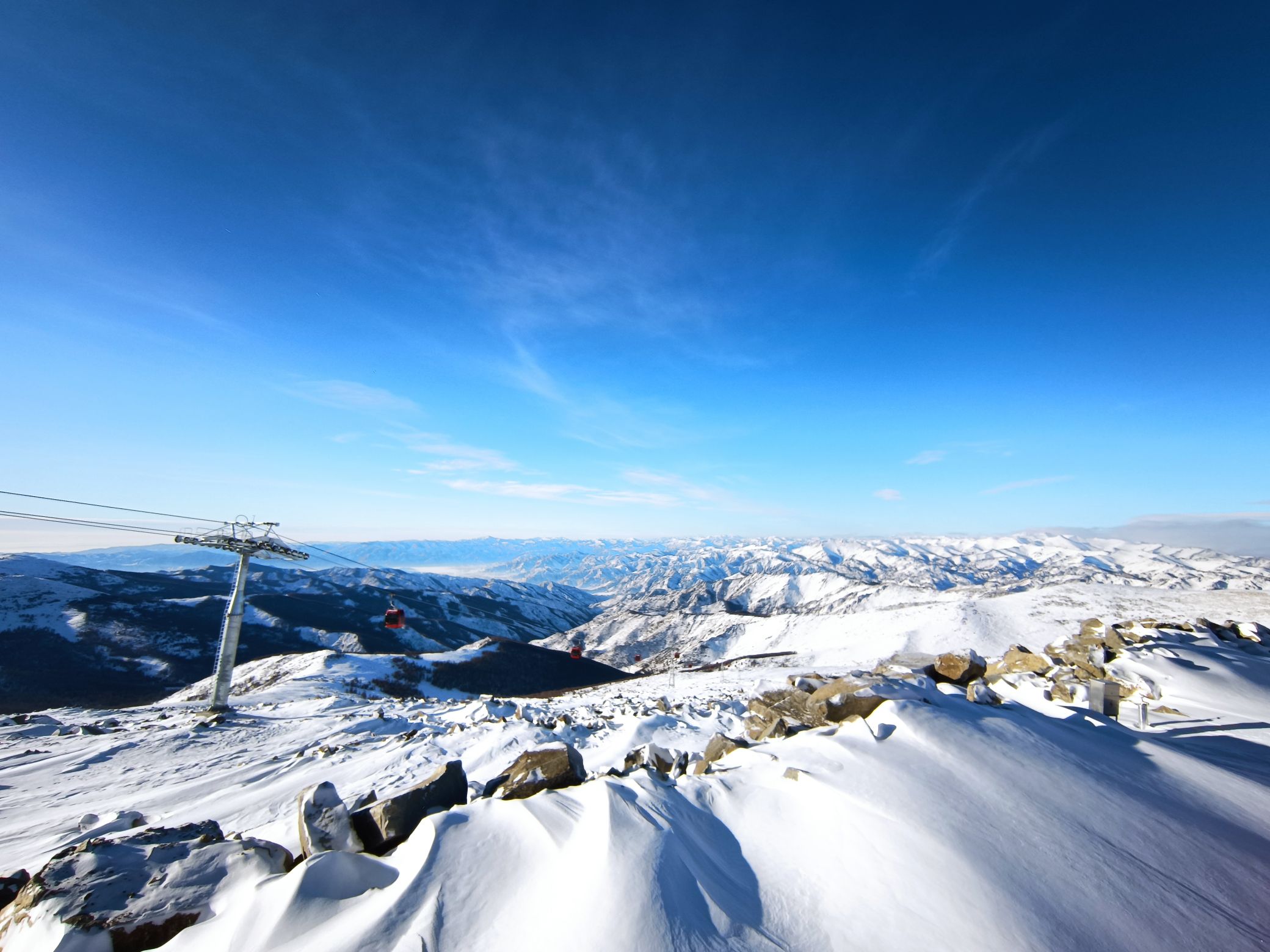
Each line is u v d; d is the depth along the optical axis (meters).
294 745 17.70
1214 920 3.89
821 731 7.06
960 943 3.52
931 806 4.93
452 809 5.20
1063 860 4.37
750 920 3.82
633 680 49.03
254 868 4.75
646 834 4.45
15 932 4.04
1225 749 8.17
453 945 3.54
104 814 11.06
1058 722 7.61
